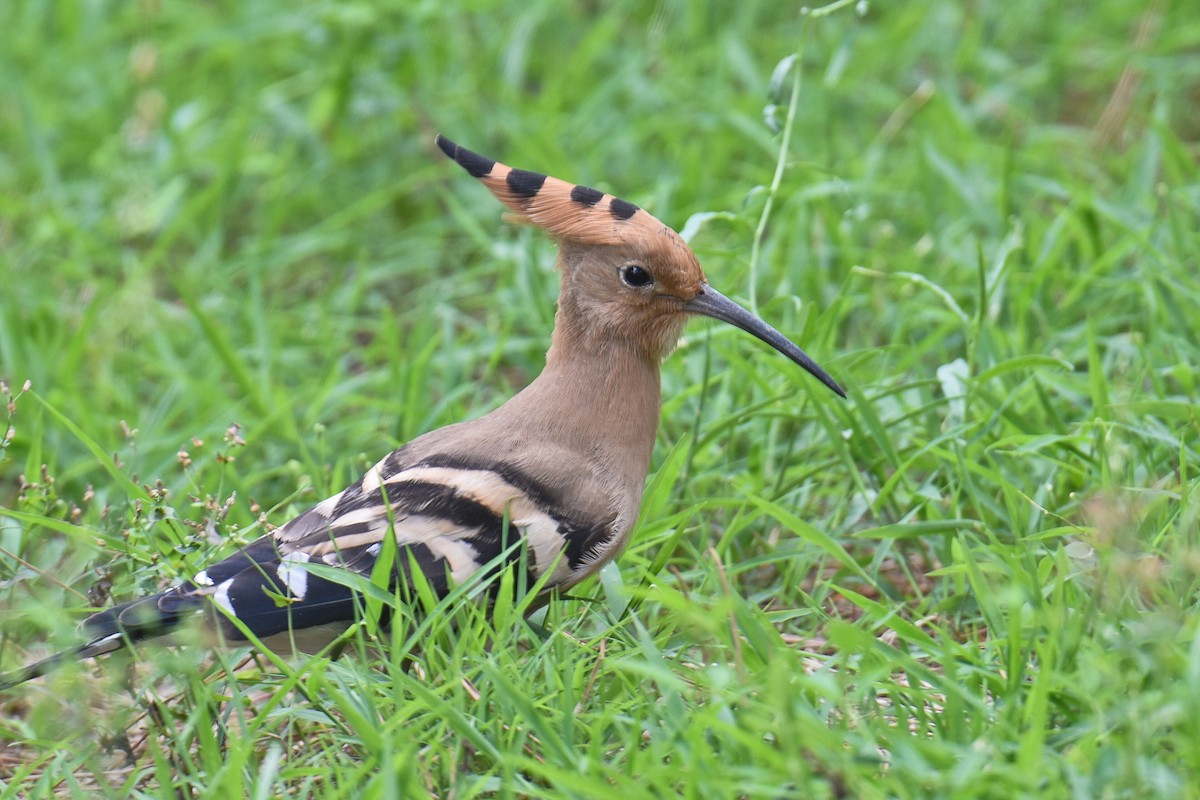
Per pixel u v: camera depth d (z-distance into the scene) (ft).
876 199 46.26
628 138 49.96
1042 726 22.13
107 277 48.03
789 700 21.50
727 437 36.45
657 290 29.94
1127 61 50.52
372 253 49.67
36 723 27.53
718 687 22.80
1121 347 36.52
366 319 46.37
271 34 55.62
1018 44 55.26
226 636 26.61
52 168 50.19
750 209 42.32
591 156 49.34
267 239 48.16
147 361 41.70
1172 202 40.04
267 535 28.02
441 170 49.62
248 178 52.90
